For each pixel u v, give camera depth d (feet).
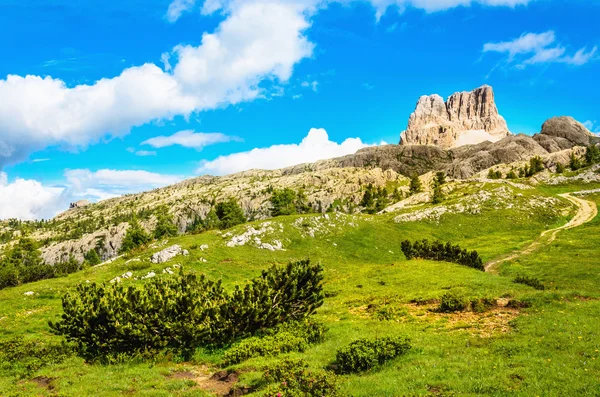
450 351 65.10
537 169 587.27
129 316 83.76
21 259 435.12
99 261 522.06
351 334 86.22
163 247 232.12
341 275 180.86
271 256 225.35
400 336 70.79
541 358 56.49
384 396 48.39
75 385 64.34
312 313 105.09
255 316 88.63
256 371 65.21
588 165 590.96
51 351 84.99
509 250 237.86
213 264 199.41
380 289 137.18
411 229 312.50
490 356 60.44
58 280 183.42
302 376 52.03
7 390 63.52
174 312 86.69
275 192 444.96
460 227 325.21
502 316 87.35
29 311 130.82
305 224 268.21
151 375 69.15
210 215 469.98
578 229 277.23
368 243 259.60
